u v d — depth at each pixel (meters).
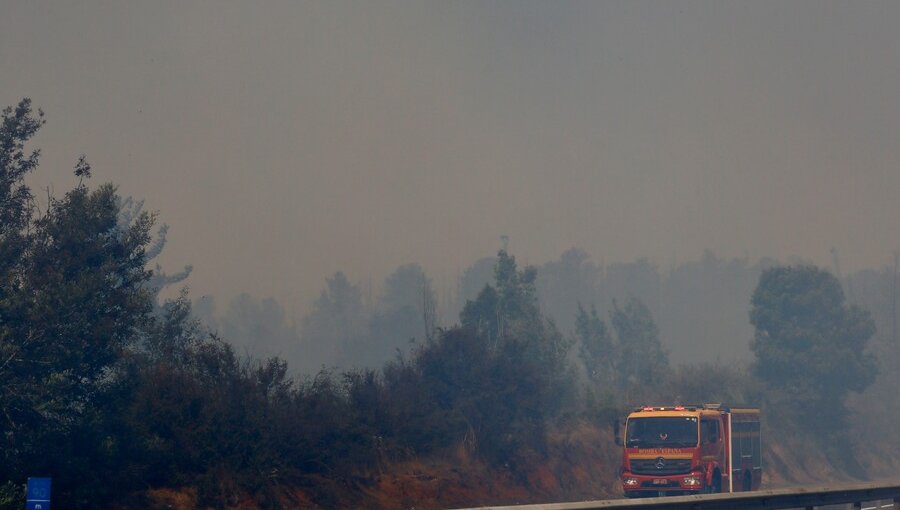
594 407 95.62
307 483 52.44
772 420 129.12
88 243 50.03
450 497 60.53
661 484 61.81
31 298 45.50
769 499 40.81
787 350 139.75
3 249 47.53
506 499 65.25
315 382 62.03
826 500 43.84
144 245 53.16
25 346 45.41
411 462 62.16
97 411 46.69
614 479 83.56
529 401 76.44
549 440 81.00
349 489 54.62
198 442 48.12
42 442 43.41
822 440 134.62
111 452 43.81
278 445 52.12
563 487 74.75
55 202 50.66
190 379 51.25
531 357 101.88
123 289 51.59
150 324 53.47
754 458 72.44
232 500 47.03
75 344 46.56
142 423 47.06
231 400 52.09
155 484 45.84
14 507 37.72
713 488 64.56
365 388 65.06
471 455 68.75
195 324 64.56
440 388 72.75
